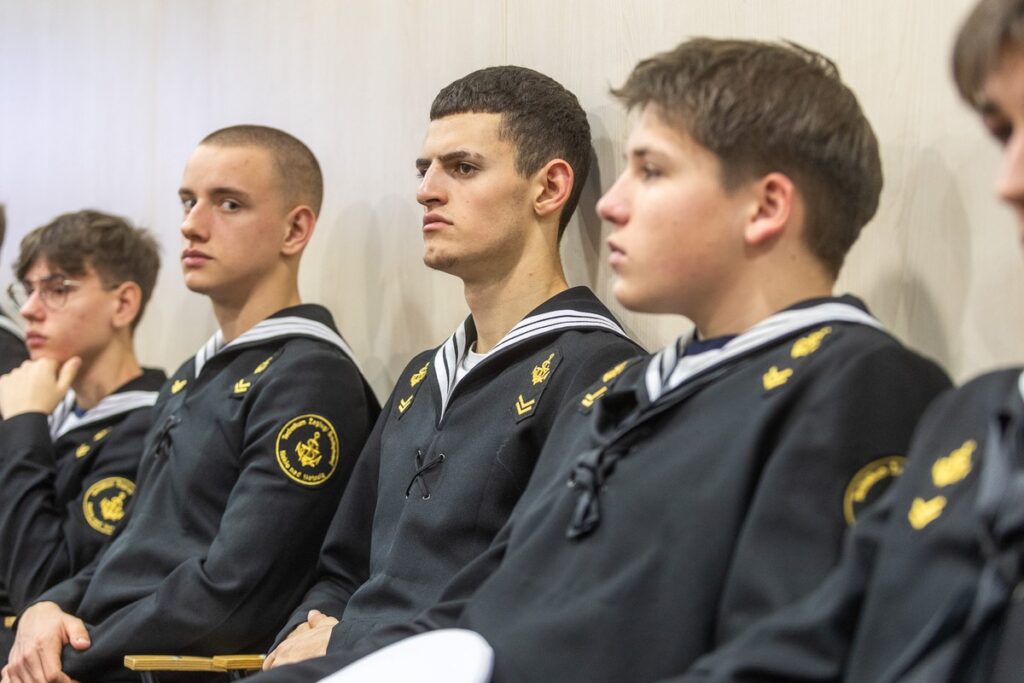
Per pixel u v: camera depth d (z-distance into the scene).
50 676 3.15
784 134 2.10
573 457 2.24
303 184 3.60
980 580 1.58
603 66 3.21
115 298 3.95
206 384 3.46
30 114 5.40
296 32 4.19
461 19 3.63
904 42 2.56
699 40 2.22
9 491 3.63
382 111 3.87
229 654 3.12
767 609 1.81
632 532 2.01
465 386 2.86
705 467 1.98
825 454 1.88
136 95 4.83
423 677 1.89
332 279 4.02
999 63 1.56
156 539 3.30
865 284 2.62
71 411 3.99
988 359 2.40
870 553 1.73
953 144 2.47
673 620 1.93
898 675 1.59
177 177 4.63
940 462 1.69
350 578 3.02
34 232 4.00
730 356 2.06
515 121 2.97
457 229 2.94
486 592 2.13
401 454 2.93
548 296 2.97
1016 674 1.52
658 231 2.12
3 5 5.60
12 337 4.49
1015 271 2.36
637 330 3.09
